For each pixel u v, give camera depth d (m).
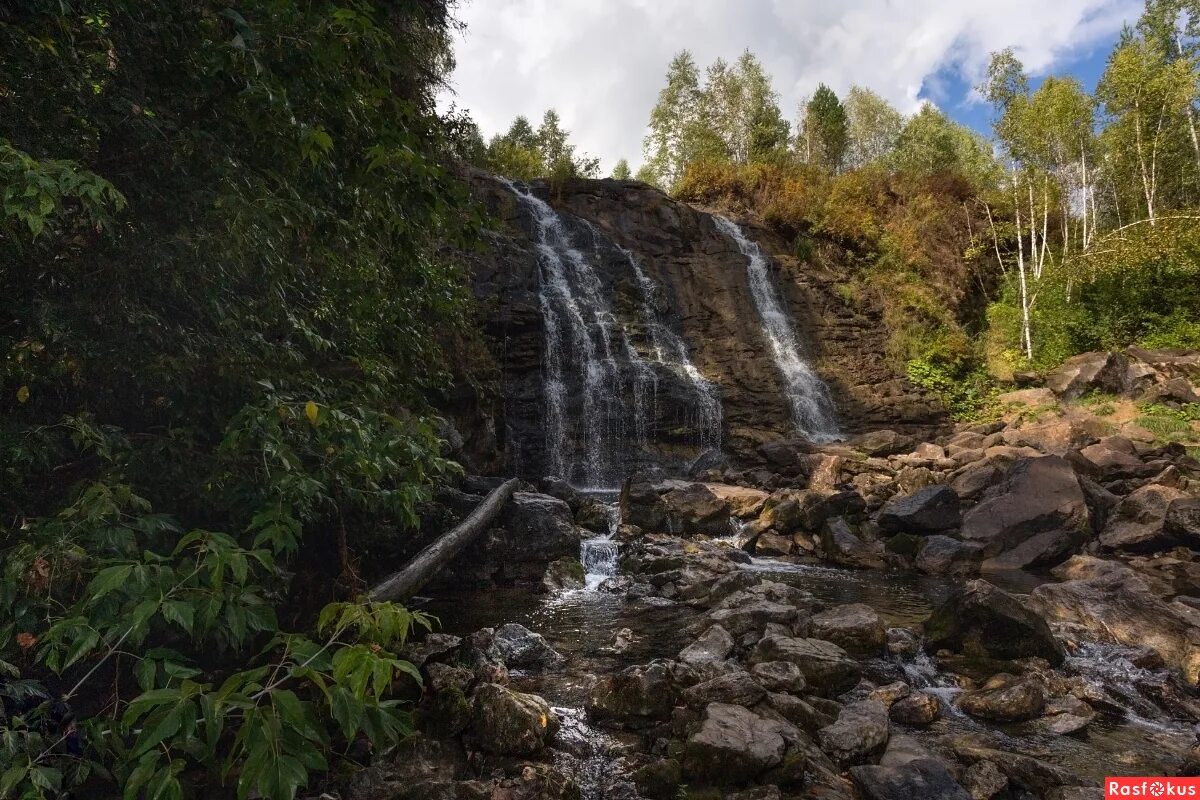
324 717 3.46
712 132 38.97
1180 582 8.06
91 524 2.60
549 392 16.06
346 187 4.00
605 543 9.66
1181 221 19.59
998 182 27.11
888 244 23.50
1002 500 10.51
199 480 3.51
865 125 49.97
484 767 3.46
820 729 3.95
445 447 9.00
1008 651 5.36
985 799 3.33
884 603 7.58
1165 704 4.71
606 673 5.14
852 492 11.17
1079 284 21.09
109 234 2.75
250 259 3.79
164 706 1.89
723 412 17.94
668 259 21.39
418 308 6.43
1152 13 25.88
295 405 3.31
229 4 3.12
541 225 20.64
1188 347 18.30
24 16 2.69
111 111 2.99
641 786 3.35
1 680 2.15
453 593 7.81
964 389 19.72
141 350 3.31
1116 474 12.16
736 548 10.54
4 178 2.06
